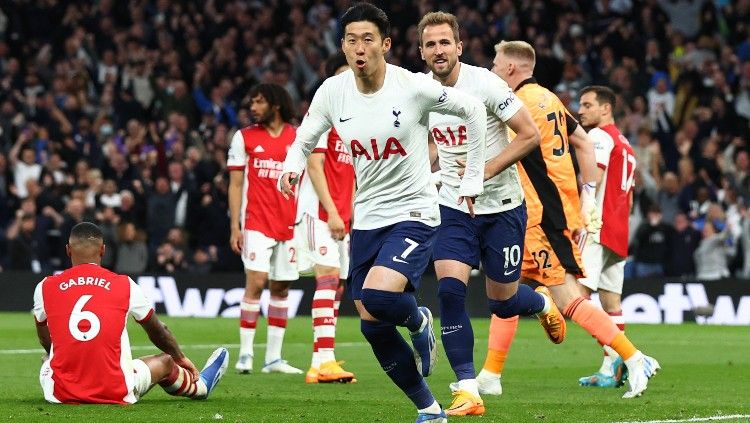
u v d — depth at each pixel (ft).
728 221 87.10
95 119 106.83
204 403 33.94
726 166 94.53
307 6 117.29
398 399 36.01
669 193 90.22
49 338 33.91
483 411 31.94
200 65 109.19
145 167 94.89
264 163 45.96
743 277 84.89
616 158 42.83
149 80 107.24
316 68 110.01
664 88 102.01
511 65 38.65
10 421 29.43
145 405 32.78
